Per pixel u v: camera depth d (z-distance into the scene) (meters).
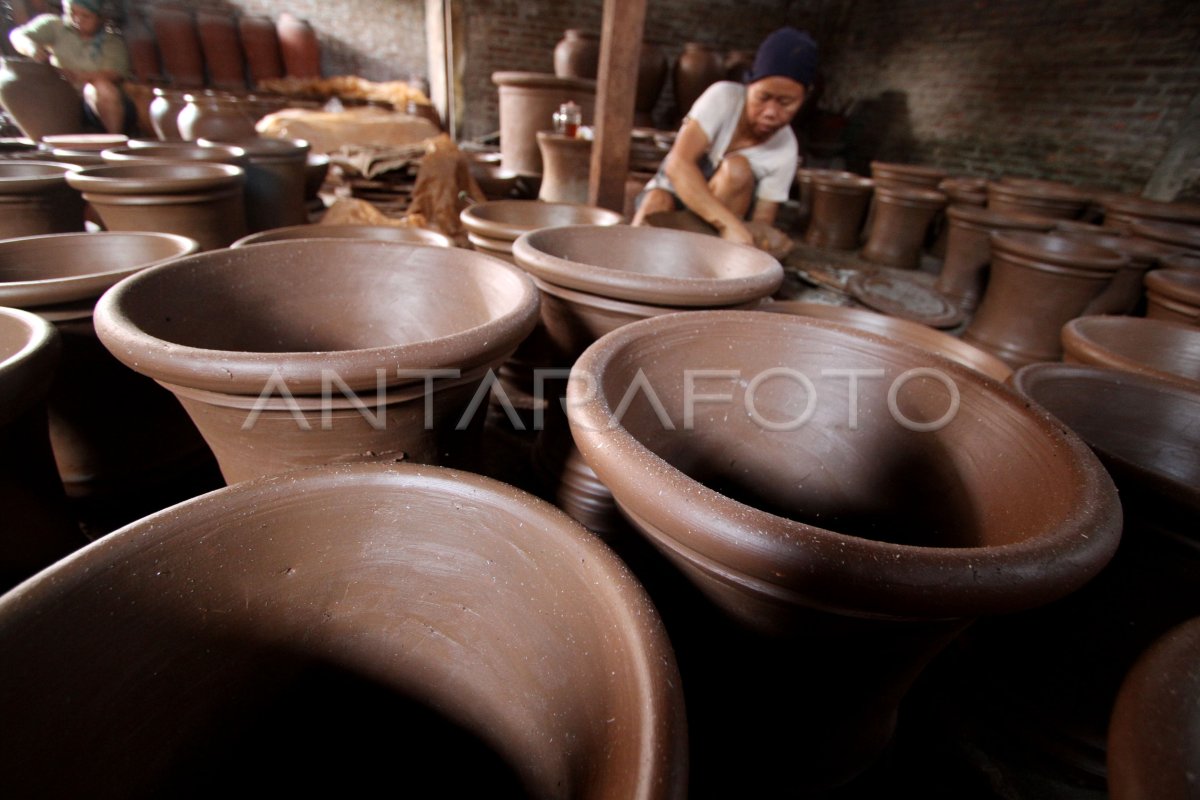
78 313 1.08
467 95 6.23
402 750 0.78
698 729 0.97
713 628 0.77
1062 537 0.57
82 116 4.31
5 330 0.95
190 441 1.42
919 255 3.82
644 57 5.41
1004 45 5.05
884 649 0.68
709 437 1.10
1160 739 0.41
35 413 0.93
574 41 5.01
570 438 1.43
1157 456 1.14
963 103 5.45
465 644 0.68
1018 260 2.32
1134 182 4.25
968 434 0.90
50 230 1.80
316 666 0.71
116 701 0.56
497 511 0.62
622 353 0.87
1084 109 4.52
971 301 3.11
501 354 0.90
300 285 1.21
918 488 0.96
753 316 1.06
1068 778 1.03
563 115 3.83
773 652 0.73
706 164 2.71
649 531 0.69
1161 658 0.47
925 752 1.05
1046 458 0.75
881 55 6.29
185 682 0.62
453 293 1.23
